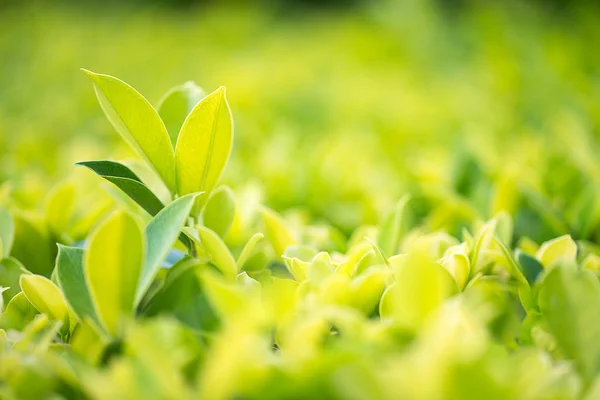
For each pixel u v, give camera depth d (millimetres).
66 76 1394
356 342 346
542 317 387
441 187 526
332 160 665
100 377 343
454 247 417
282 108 1041
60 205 497
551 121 882
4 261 432
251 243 415
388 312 383
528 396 335
